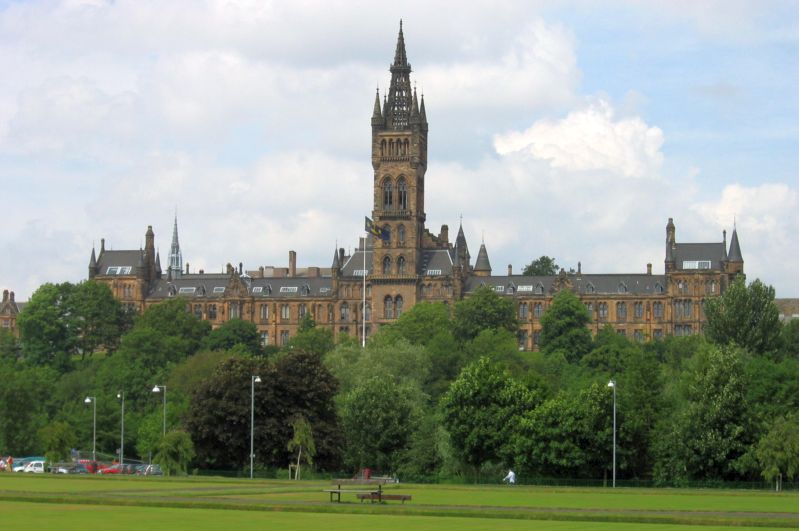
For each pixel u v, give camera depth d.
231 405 166.12
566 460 157.88
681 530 83.44
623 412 160.62
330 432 169.00
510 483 149.88
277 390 169.38
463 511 93.81
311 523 86.00
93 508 96.06
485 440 166.62
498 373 173.12
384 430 178.12
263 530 81.44
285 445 166.12
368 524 85.75
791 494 126.31
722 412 157.88
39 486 121.44
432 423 183.88
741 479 157.88
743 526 86.62
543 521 89.19
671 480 157.75
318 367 173.12
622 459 159.75
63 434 177.62
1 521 86.00
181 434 158.00
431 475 172.38
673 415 164.75
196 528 82.25
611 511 95.44
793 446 149.75
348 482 121.56
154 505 98.56
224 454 168.25
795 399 177.12
